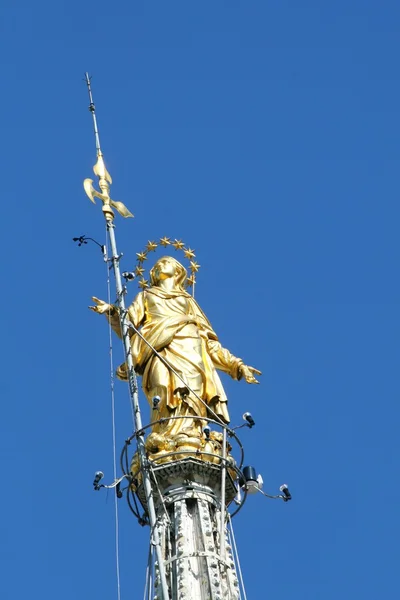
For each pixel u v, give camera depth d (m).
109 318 88.12
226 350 89.06
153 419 83.88
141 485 79.56
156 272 92.88
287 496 81.06
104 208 93.56
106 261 89.06
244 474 80.62
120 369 87.31
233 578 75.00
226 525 78.81
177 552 75.94
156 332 86.81
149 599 73.62
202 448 80.38
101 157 99.19
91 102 105.00
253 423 81.06
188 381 84.31
